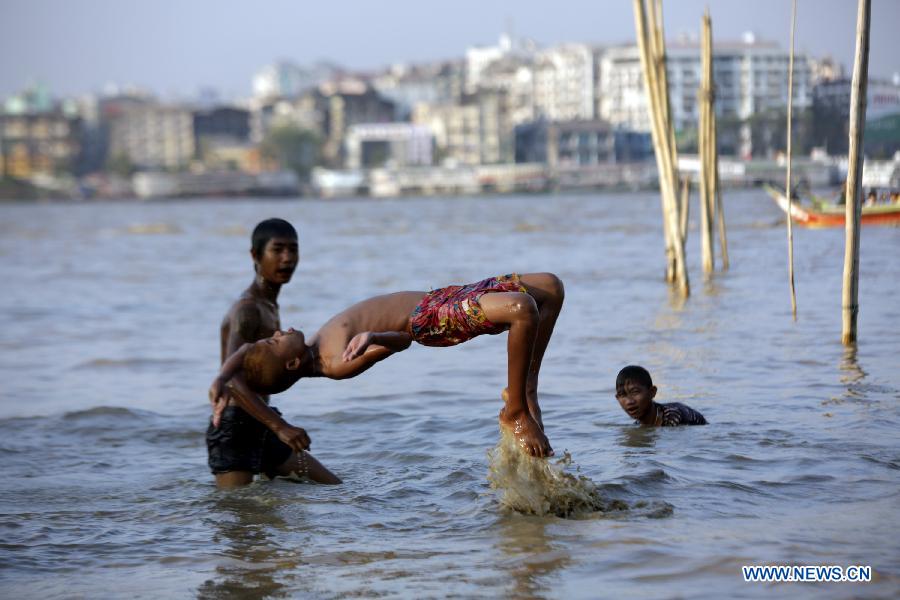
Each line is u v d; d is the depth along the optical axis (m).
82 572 6.94
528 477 7.93
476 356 16.23
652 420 10.70
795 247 34.41
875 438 9.68
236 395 8.16
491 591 6.21
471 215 91.56
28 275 38.03
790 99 15.41
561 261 35.78
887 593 5.91
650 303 21.88
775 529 7.15
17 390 14.66
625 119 158.88
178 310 25.17
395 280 31.62
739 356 14.78
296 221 92.19
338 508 8.30
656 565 6.52
